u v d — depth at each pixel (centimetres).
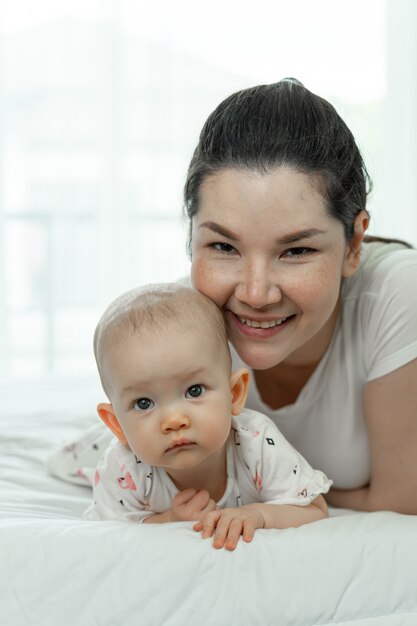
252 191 108
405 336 123
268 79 317
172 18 309
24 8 297
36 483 144
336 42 321
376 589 99
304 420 134
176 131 311
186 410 107
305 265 112
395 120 327
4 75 298
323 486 119
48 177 306
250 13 314
